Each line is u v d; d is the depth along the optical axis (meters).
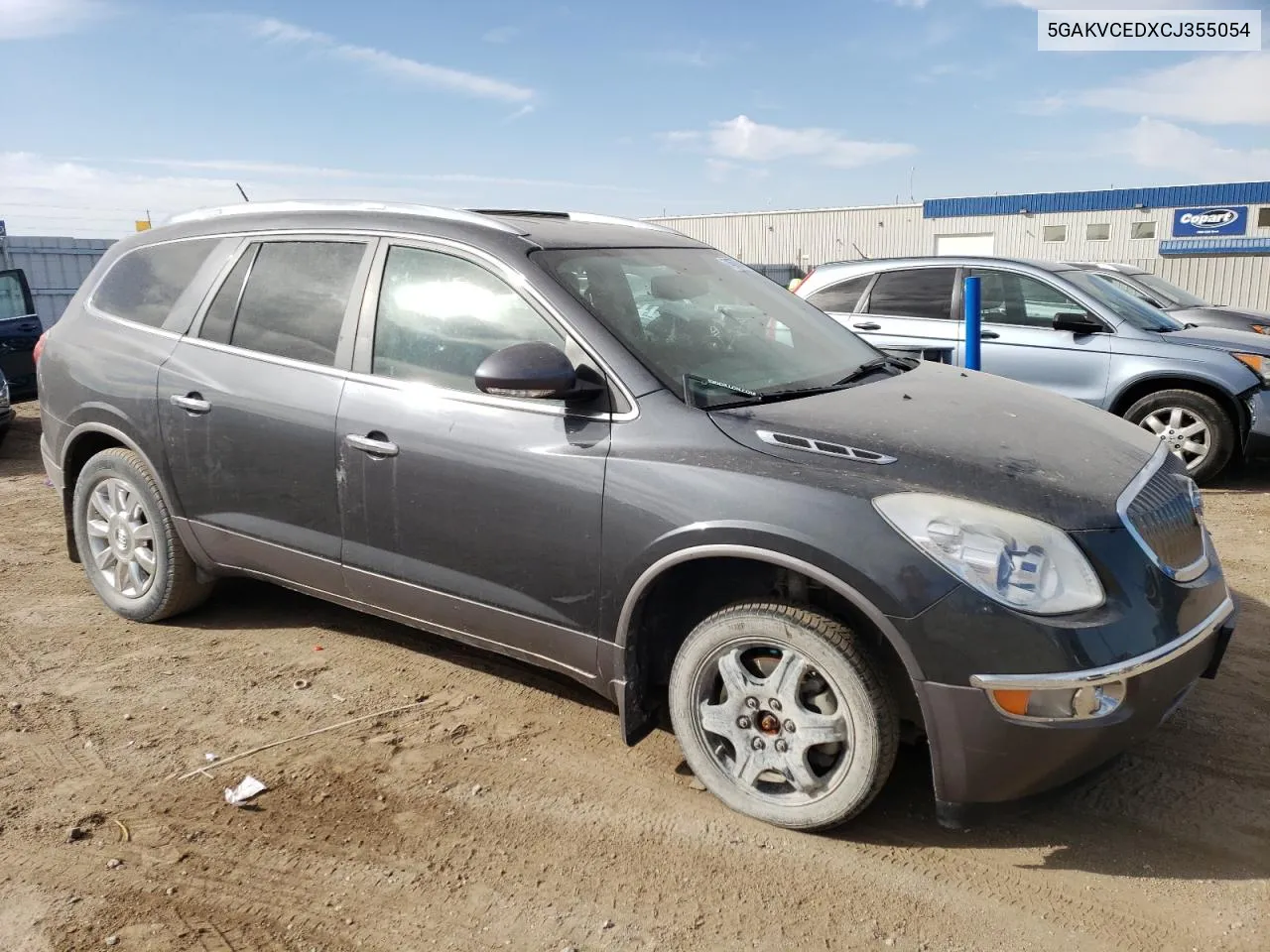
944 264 8.11
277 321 3.91
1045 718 2.54
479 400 3.33
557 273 3.36
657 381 3.11
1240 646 4.20
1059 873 2.77
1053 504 2.67
